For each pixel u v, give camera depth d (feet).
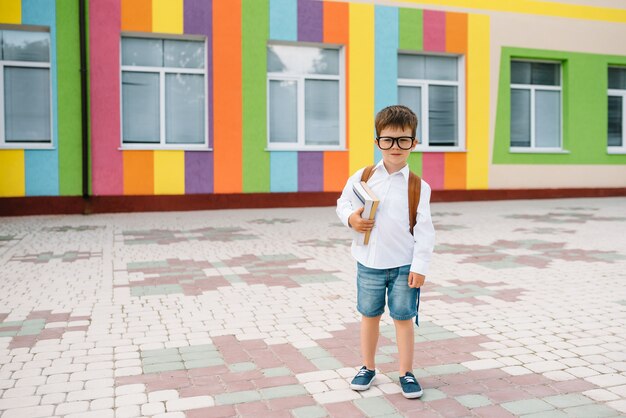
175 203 43.80
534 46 53.72
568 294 17.37
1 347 12.65
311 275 20.39
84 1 40.86
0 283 19.08
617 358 11.87
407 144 9.77
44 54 41.39
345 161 47.88
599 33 56.18
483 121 52.26
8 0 39.60
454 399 9.89
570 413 9.32
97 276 20.22
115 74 41.98
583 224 35.12
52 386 10.47
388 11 48.60
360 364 11.60
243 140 45.21
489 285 18.67
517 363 11.62
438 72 51.55
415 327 14.10
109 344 12.87
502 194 53.31
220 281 19.42
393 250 9.98
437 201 51.16
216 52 44.21
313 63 47.67
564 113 55.98
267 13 45.32
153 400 9.84
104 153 42.04
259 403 9.72
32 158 40.70
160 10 42.68
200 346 12.72
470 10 51.37
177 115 44.32
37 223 35.83
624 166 57.88
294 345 12.78
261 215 41.01
